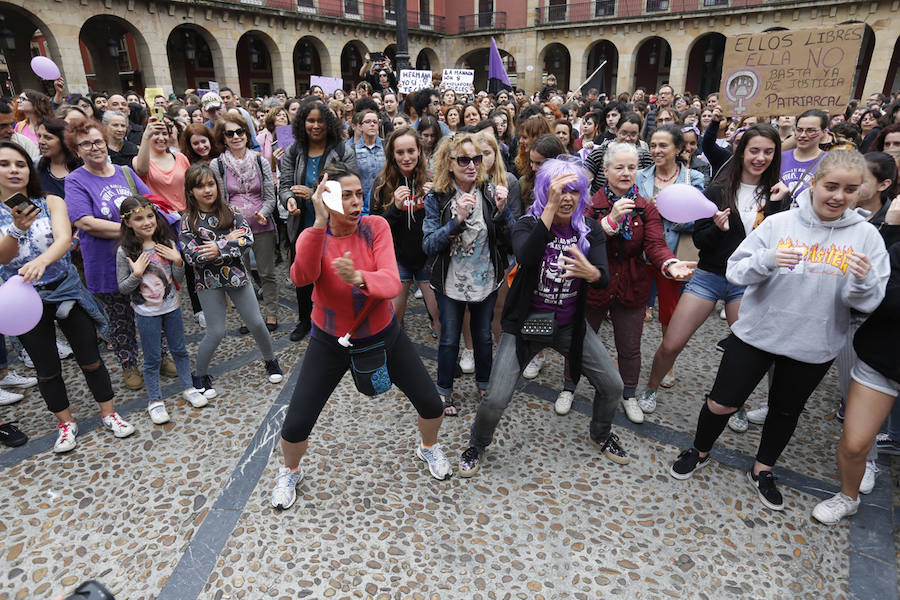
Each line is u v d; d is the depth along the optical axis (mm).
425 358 4117
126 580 2182
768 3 19859
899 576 2217
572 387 3375
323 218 1951
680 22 21953
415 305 5270
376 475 2803
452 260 3057
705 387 3709
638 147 4070
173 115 6191
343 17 22828
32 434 3197
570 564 2271
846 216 2201
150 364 3205
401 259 3682
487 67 29469
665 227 3750
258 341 3625
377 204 3709
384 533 2424
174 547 2342
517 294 2562
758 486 2656
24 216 2514
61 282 2883
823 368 2371
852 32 4738
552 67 28266
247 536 2395
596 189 3844
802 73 5059
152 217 3066
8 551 2330
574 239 2486
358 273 1967
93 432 3193
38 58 5391
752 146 2779
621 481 2773
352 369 2320
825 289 2242
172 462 2902
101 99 7465
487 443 2809
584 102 9883
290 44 21406
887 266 2145
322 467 2859
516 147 5191
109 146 4559
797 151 3666
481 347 3328
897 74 20234
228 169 4246
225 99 8773
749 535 2432
